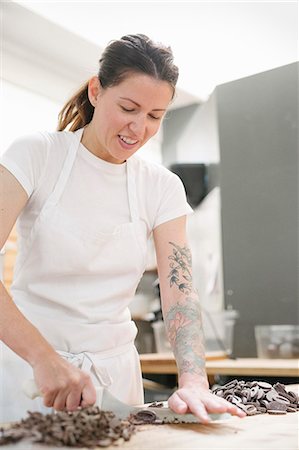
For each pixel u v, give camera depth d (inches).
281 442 37.3
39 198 53.5
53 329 52.4
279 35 127.1
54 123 127.8
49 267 53.3
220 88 122.5
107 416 39.3
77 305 53.2
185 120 154.5
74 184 54.6
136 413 44.3
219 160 121.3
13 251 114.7
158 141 161.9
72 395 40.7
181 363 48.8
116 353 54.8
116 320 55.3
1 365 52.4
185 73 136.1
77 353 52.6
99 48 115.0
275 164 114.4
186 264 56.4
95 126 52.6
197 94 146.6
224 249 119.3
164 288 55.4
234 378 106.0
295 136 112.3
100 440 36.1
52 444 34.6
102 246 54.5
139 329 117.8
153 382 122.6
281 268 112.0
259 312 113.6
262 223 115.0
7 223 49.6
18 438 35.3
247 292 115.5
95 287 54.9
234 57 133.2
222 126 121.8
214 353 112.1
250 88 118.6
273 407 48.3
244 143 118.6
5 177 49.9
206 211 136.2
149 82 47.3
